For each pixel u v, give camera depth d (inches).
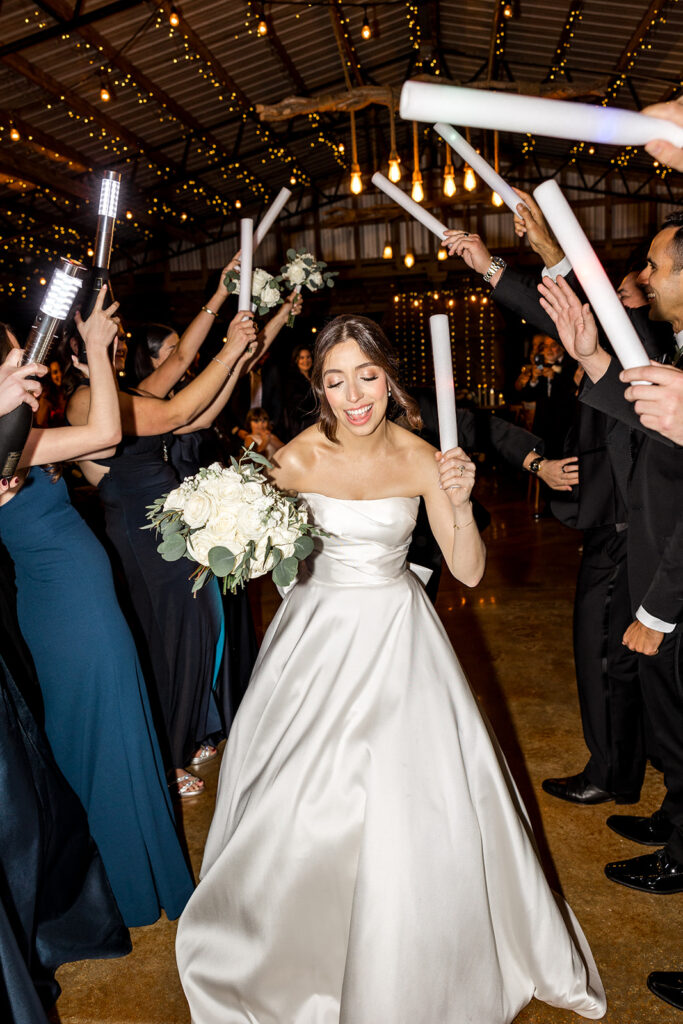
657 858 102.6
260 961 77.5
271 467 86.1
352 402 79.6
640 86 479.2
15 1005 69.9
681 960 89.0
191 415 112.8
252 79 485.7
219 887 79.8
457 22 478.0
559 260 94.5
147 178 581.9
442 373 74.1
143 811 95.7
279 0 390.0
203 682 129.3
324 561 83.4
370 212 543.5
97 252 82.6
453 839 73.1
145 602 123.3
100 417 84.4
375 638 80.2
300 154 664.4
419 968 69.9
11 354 69.6
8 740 79.6
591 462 110.3
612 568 112.2
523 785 127.2
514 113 36.5
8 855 78.9
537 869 79.1
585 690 117.3
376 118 585.6
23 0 315.9
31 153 483.8
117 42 379.2
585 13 411.5
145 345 134.4
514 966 79.6
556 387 223.8
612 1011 81.9
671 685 94.7
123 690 94.2
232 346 111.8
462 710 79.7
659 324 94.0
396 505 82.3
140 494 121.8
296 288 132.6
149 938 96.9
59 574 92.1
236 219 780.6
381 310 808.3
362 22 462.3
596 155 682.2
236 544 71.1
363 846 72.1
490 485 468.1
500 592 235.9
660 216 746.8
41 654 93.7
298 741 78.2
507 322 778.2
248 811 77.9
